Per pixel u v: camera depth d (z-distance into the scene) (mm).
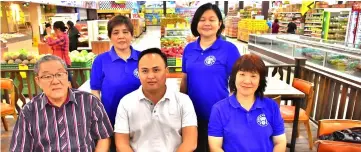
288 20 16234
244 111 1730
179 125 1812
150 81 1683
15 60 5039
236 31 18703
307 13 13688
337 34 10773
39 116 1645
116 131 1776
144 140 1775
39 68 1596
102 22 9430
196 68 2031
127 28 1980
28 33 11586
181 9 27297
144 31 22609
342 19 10664
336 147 1733
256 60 1696
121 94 2037
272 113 1758
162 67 1701
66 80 1662
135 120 1768
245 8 21016
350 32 9570
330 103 3662
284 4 18969
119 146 1749
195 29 2045
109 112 2076
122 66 2027
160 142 1771
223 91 2045
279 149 1754
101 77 2098
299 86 3217
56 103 1666
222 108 1766
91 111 1743
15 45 9438
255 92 1777
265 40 10117
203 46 2047
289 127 3742
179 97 1842
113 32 1978
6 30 12102
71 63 5254
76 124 1688
